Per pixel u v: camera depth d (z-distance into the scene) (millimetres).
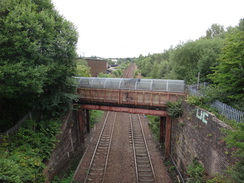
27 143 10633
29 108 13367
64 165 13953
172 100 14398
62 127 13852
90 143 17641
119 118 25250
